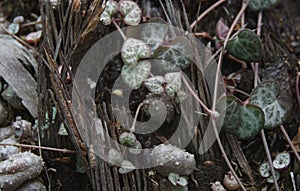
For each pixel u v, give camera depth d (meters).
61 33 0.36
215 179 0.36
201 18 0.40
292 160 0.37
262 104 0.36
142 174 0.35
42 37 0.37
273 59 0.40
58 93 0.34
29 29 0.42
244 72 0.39
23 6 0.43
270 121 0.37
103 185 0.34
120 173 0.35
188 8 0.40
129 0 0.37
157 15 0.40
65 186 0.36
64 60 0.35
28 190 0.35
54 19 0.37
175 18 0.37
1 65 0.37
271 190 0.37
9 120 0.38
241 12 0.40
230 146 0.37
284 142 0.38
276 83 0.36
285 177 0.37
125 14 0.37
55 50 0.37
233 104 0.35
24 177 0.34
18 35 0.41
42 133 0.36
